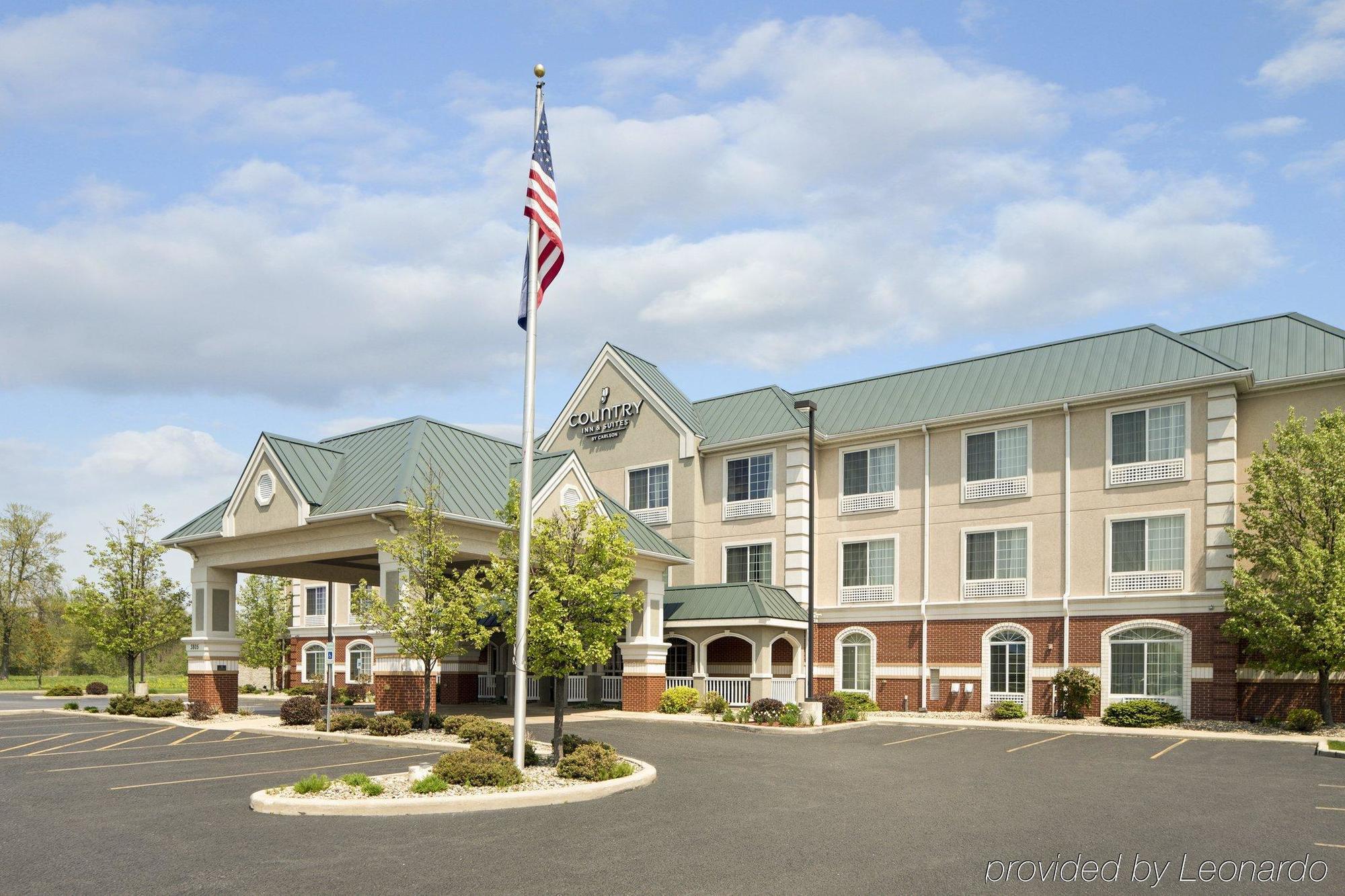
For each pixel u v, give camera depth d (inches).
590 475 1752.0
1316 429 1125.1
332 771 755.4
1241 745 984.9
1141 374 1299.2
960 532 1408.7
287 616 2228.1
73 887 420.5
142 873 442.3
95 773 761.6
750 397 1667.1
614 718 1298.0
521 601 721.6
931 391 1512.1
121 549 1428.4
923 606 1412.4
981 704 1354.6
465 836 519.5
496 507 1183.6
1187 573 1221.1
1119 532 1282.0
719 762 849.5
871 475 1505.9
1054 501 1336.1
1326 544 1085.8
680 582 1608.0
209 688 1341.0
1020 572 1352.1
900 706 1419.8
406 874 438.3
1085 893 415.5
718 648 1530.5
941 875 441.7
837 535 1521.9
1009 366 1462.8
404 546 1022.4
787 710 1182.3
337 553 1190.9
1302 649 1085.8
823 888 418.6
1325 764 841.5
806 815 587.2
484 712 1364.4
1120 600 1259.2
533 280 746.8
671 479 1638.8
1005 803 639.8
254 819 566.9
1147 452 1275.8
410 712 1043.9
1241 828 553.9
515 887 417.7
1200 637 1200.2
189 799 639.1
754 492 1573.6
